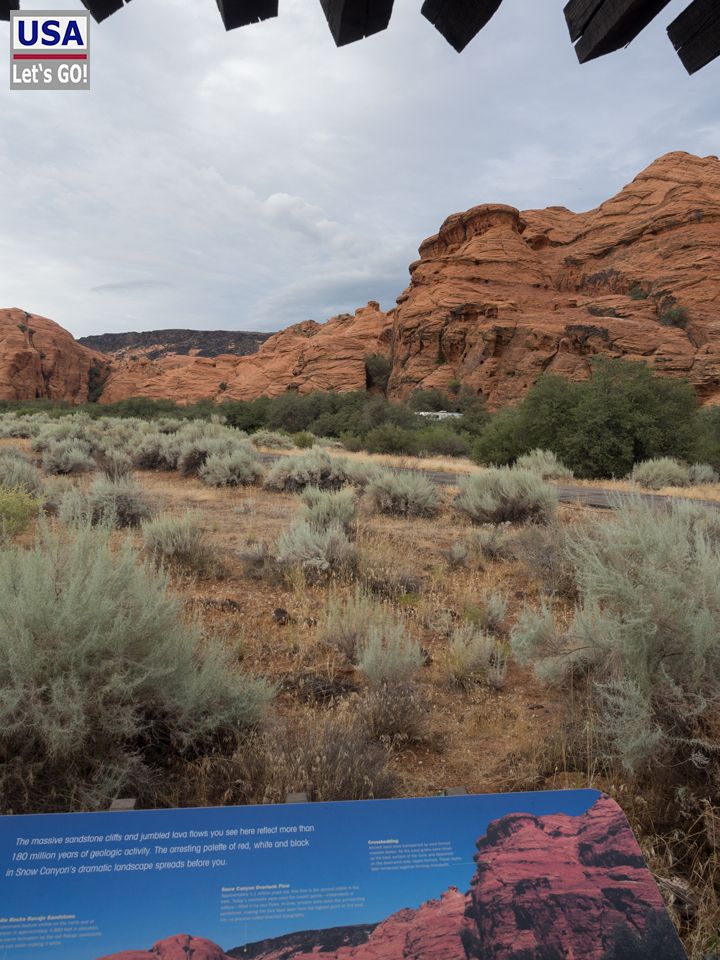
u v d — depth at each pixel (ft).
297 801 6.64
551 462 69.46
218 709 11.09
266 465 59.57
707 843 8.68
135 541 25.29
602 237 436.35
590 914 5.09
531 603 21.52
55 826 5.51
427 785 10.62
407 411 167.84
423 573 24.53
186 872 5.29
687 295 284.00
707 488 55.93
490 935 4.92
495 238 382.01
